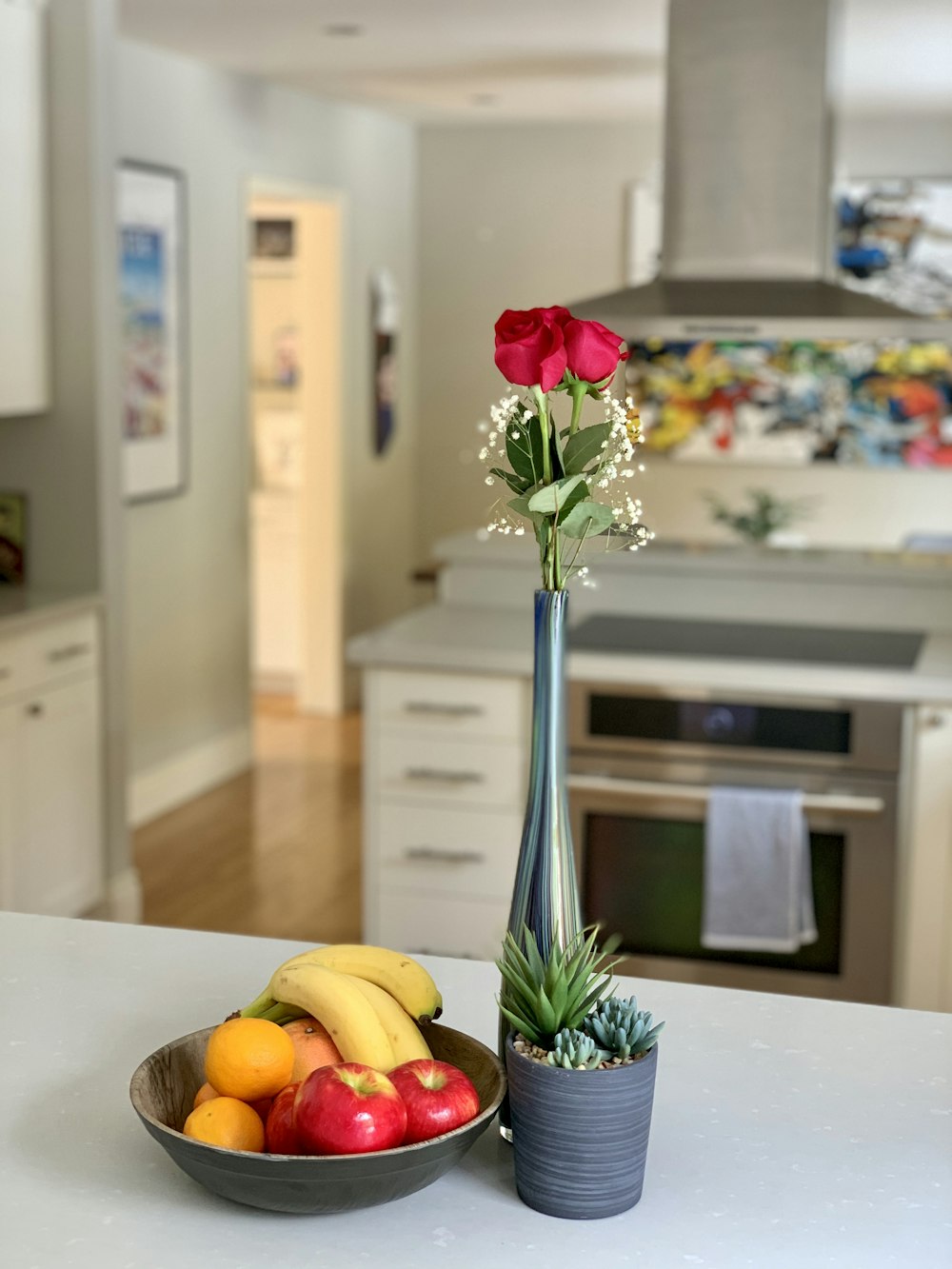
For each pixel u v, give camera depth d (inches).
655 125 285.3
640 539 48.7
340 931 172.4
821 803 126.0
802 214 150.3
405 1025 49.1
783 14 147.0
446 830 138.6
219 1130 44.3
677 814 130.2
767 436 281.3
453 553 165.0
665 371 283.4
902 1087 54.5
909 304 275.6
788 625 154.3
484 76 233.6
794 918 127.2
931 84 233.1
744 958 131.6
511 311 47.6
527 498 47.9
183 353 215.8
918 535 251.9
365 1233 44.4
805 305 146.3
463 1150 44.8
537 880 49.0
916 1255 43.7
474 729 136.5
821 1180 47.9
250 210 268.2
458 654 135.0
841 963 129.5
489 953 138.9
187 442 219.0
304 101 250.8
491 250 297.3
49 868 157.3
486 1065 49.1
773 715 128.7
